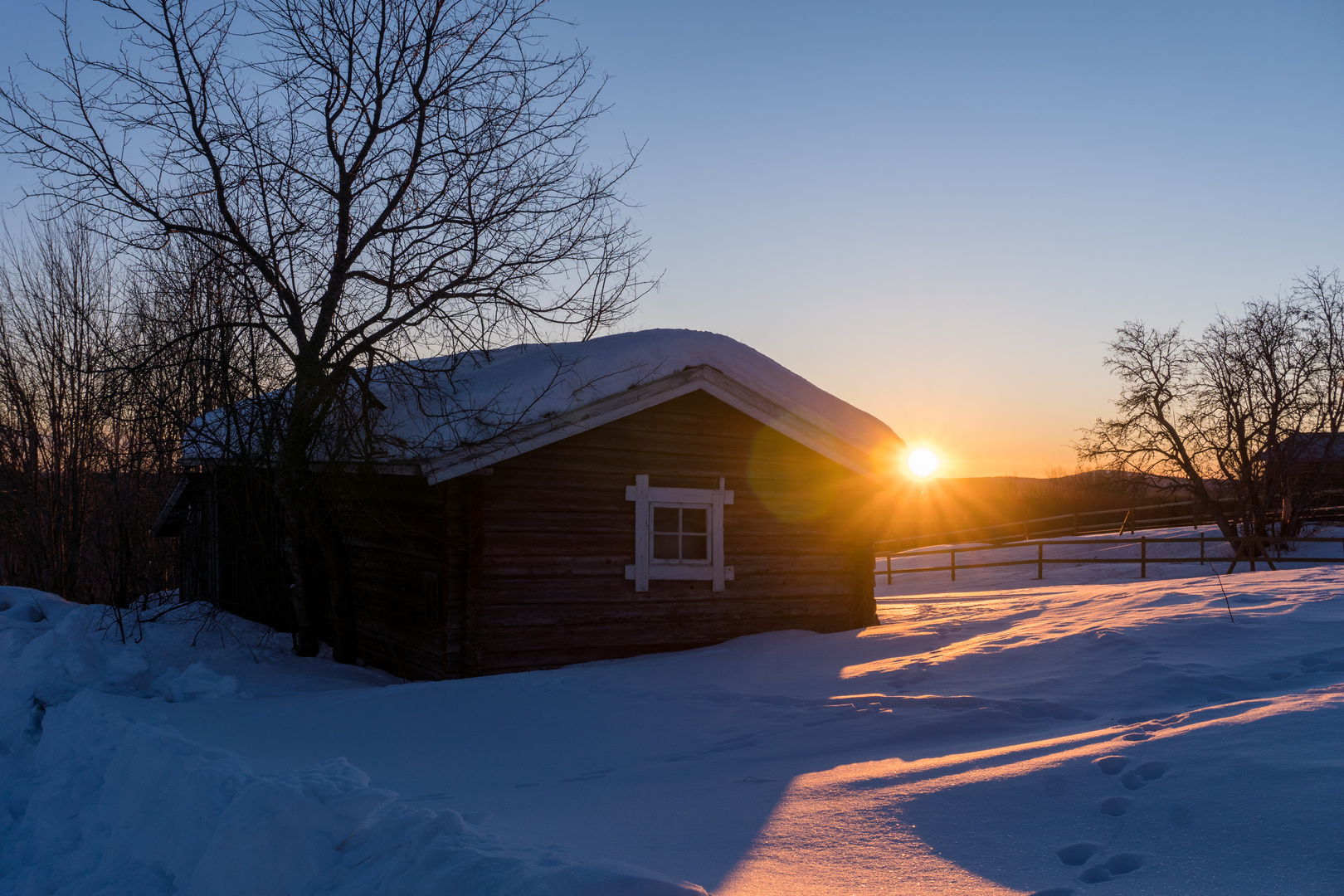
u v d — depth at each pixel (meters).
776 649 9.55
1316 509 29.48
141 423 11.23
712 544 10.77
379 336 10.33
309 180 10.51
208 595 16.25
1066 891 2.86
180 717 7.88
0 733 8.32
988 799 3.80
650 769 5.43
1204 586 11.46
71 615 11.09
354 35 10.56
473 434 9.34
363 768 5.98
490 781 5.50
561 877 2.72
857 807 3.94
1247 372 28.66
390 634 11.16
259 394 10.73
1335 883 2.59
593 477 10.19
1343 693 4.47
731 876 3.23
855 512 11.63
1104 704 5.73
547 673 8.78
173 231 10.39
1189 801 3.38
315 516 11.30
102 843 4.93
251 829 3.63
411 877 3.09
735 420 11.00
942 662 7.62
